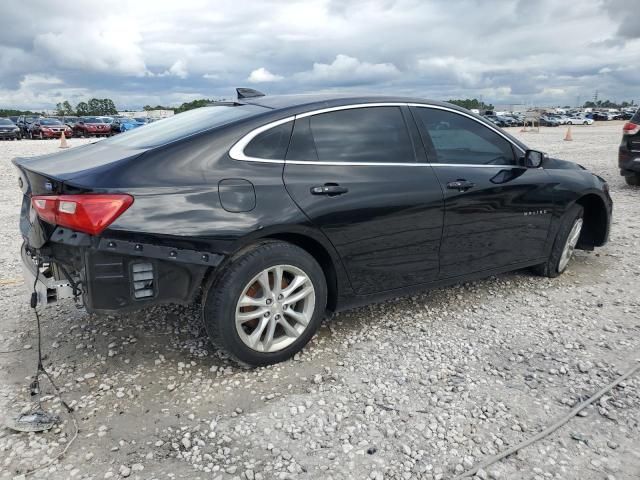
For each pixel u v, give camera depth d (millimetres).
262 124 3211
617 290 4645
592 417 2793
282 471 2373
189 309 4055
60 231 2725
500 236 4230
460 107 4172
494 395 2982
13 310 4066
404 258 3684
